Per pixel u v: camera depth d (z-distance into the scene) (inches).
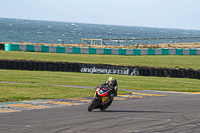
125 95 2436.0
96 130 1091.9
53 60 5024.6
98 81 3469.5
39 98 2004.2
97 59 5664.4
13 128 1086.4
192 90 3080.7
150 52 7185.0
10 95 2036.2
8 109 1539.1
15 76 3459.6
